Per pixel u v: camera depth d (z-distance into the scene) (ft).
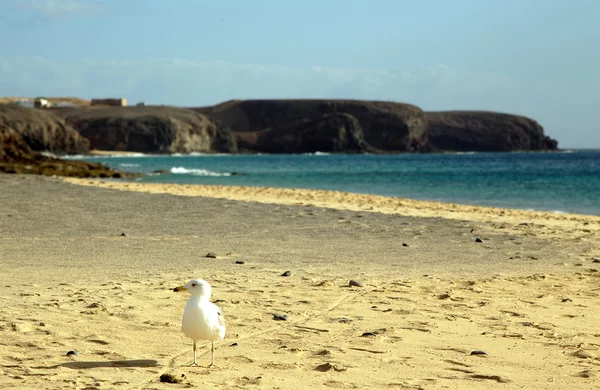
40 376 18.37
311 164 431.43
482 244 48.03
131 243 46.60
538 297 30.50
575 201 111.34
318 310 27.58
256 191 108.37
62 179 135.44
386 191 139.95
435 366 20.04
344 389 17.69
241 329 24.35
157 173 227.81
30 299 28.50
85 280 33.22
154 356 20.72
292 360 20.42
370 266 38.70
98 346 21.75
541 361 20.71
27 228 52.95
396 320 25.95
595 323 25.84
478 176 222.28
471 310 27.78
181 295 29.63
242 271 36.50
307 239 49.62
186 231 53.06
